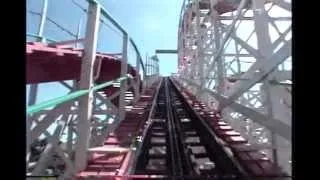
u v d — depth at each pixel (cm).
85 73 959
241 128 1688
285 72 1013
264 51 1055
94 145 1316
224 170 1089
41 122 829
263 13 1073
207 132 1595
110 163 999
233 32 1441
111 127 1585
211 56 2503
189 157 1282
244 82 1323
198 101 2859
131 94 2559
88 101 950
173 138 1598
